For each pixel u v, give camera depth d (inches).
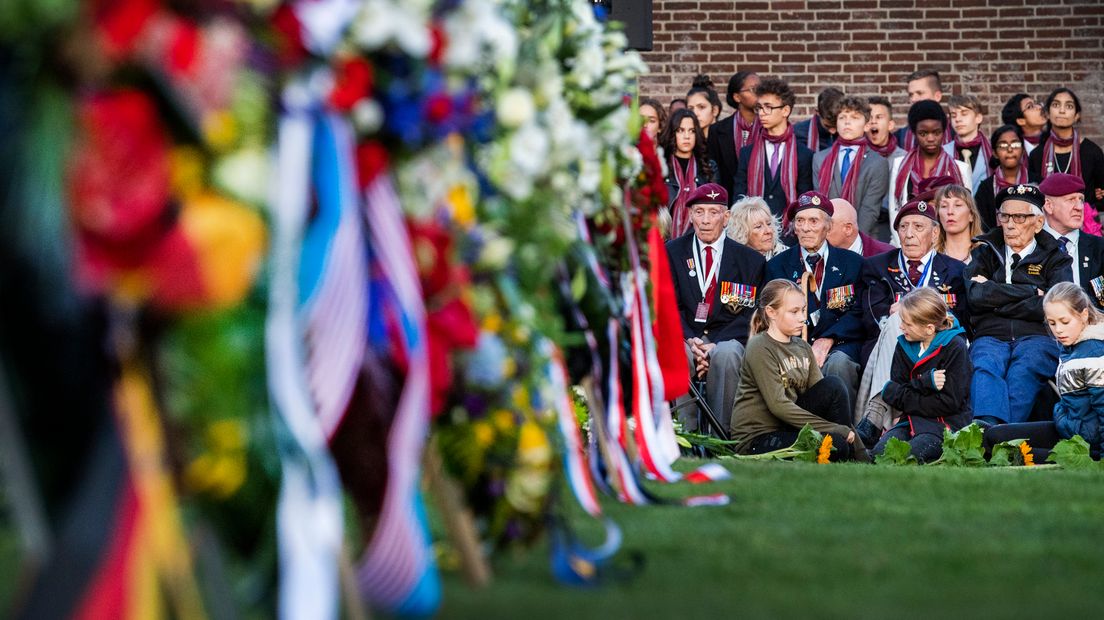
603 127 341.4
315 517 195.8
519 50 286.4
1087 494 441.4
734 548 311.6
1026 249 745.6
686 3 1215.6
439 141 234.2
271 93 199.0
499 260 257.4
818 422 648.4
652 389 420.5
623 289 391.5
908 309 682.8
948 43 1215.6
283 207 196.5
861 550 312.0
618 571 275.0
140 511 185.3
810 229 767.7
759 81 971.3
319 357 203.9
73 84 180.1
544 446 267.7
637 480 415.8
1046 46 1213.1
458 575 276.1
